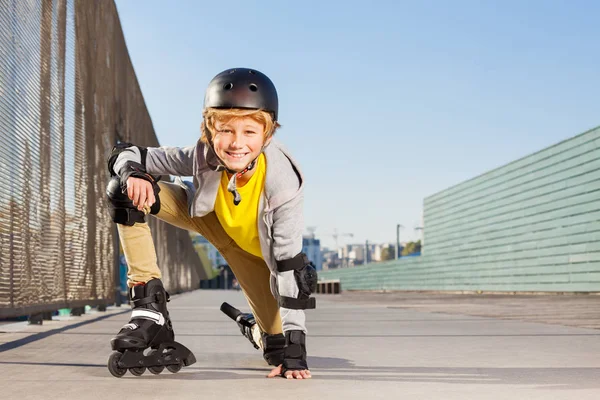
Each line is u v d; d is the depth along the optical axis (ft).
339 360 9.91
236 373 8.31
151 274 8.07
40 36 17.06
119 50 33.32
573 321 20.03
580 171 69.00
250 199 7.68
